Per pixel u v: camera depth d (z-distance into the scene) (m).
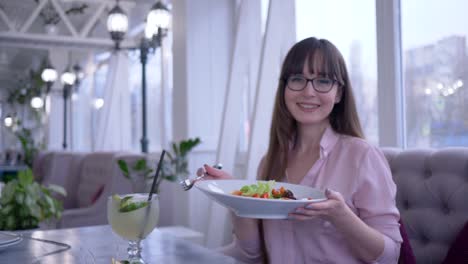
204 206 3.83
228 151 3.26
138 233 1.07
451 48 2.13
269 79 2.91
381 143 2.49
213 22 3.91
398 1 2.41
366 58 2.63
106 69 7.39
